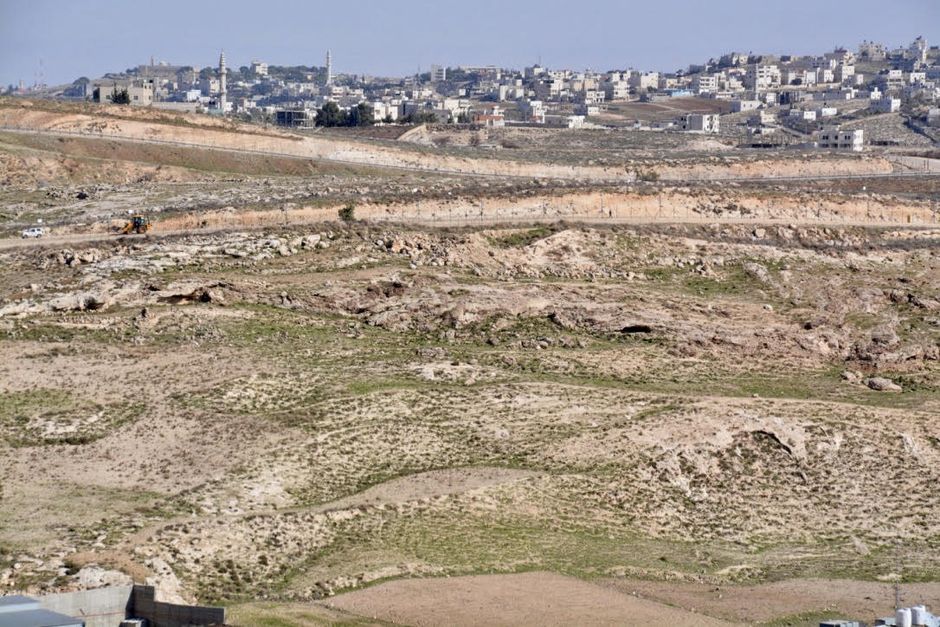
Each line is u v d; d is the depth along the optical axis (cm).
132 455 18225
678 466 19375
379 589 14988
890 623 14550
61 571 14500
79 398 19688
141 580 14375
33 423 18875
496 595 15050
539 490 18225
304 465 18125
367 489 17788
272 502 17088
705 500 18975
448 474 18388
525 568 16025
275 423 19162
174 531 15650
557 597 15150
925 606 15450
